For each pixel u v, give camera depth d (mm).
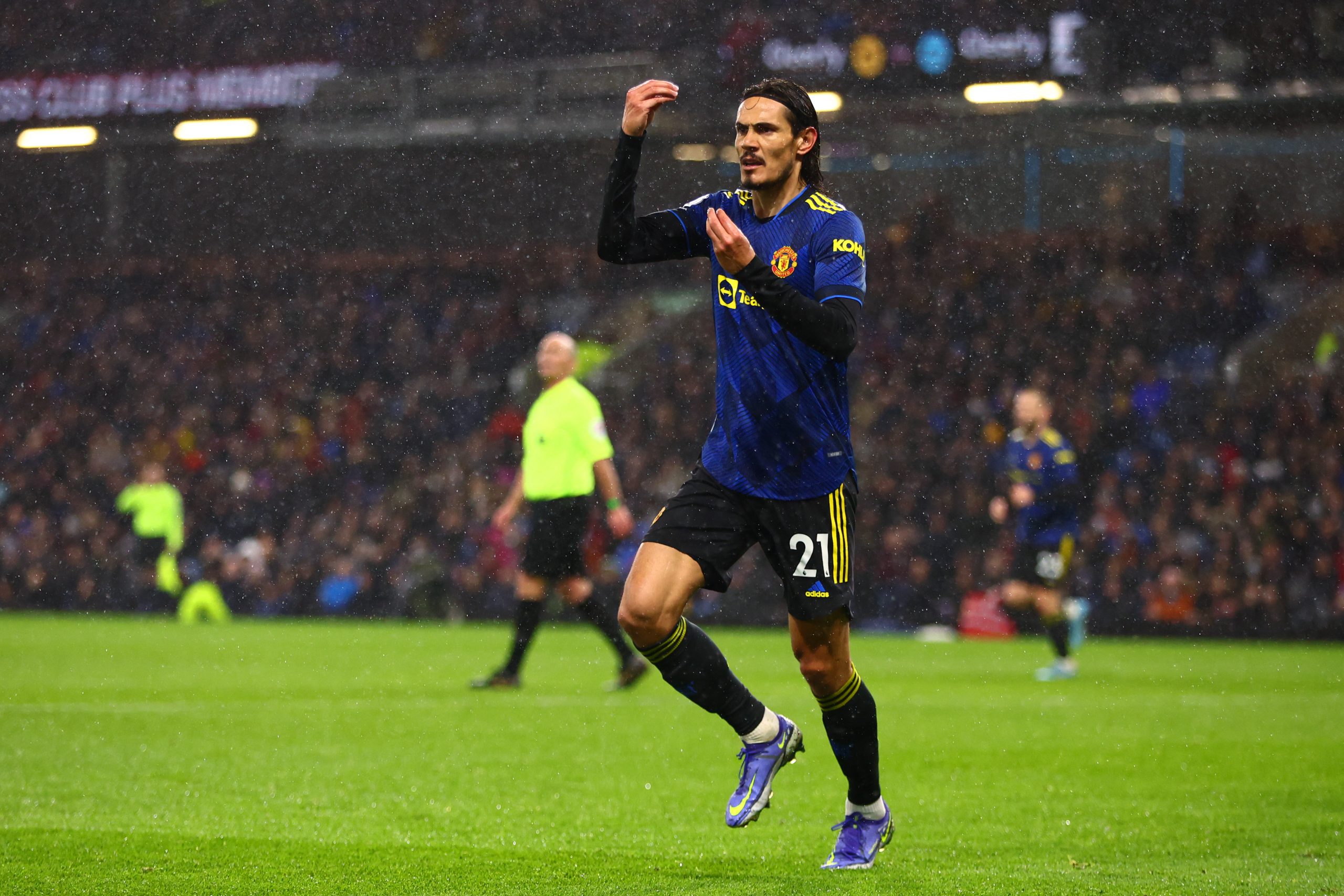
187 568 74312
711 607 62344
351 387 82875
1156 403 70062
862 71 66125
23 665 35062
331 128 70000
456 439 79438
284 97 69938
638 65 66562
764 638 52500
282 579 69375
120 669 33969
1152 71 63781
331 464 78625
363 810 14906
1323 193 71875
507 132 67688
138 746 19641
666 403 78188
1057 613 34906
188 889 10992
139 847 12641
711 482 11461
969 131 71625
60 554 73875
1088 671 37188
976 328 74750
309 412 81500
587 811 15094
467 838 13375
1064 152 73812
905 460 68812
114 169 72250
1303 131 68938
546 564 29109
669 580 11203
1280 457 63906
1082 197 74438
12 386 84000
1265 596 57312
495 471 75875
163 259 74625
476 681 29391
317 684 30016
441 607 65000
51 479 79000
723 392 11500
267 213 71500
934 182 76000
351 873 11656
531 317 84188
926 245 76188
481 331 83625
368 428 80125
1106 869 12164
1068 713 25766
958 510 64750
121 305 84812
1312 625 56562
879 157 76125
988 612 56031
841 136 73875
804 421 11227
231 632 51875
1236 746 21094
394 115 69250
